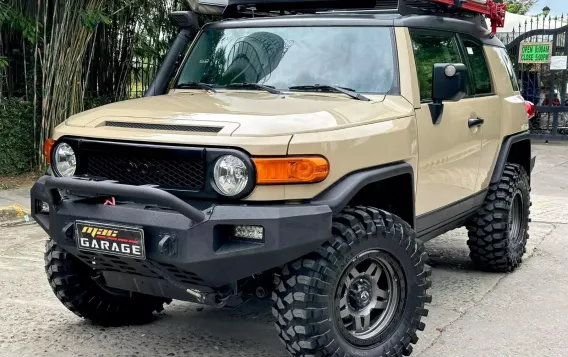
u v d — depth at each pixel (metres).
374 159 3.55
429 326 4.39
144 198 3.06
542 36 15.64
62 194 3.54
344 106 3.66
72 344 4.05
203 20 9.04
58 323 4.40
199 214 3.06
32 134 9.56
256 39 4.50
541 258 6.10
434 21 4.58
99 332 4.25
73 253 3.55
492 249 5.43
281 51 4.35
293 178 3.12
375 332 3.57
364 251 3.40
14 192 8.58
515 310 4.71
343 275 3.36
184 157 3.19
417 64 4.22
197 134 3.22
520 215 5.79
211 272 3.13
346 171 3.36
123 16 9.91
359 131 3.48
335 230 3.32
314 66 4.21
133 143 3.33
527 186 5.78
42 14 9.09
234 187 3.10
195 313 4.65
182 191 3.22
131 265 3.37
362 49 4.18
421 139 4.05
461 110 4.64
